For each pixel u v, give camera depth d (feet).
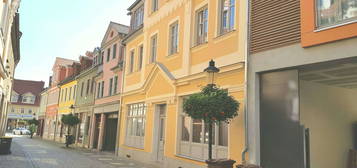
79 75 92.12
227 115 24.16
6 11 40.14
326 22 21.42
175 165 37.29
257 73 26.73
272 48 25.31
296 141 23.08
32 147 72.64
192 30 37.76
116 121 69.82
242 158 26.05
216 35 32.81
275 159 24.44
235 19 30.01
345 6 20.40
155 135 44.47
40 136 141.49
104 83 72.54
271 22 25.84
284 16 24.66
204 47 34.65
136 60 55.21
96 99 75.46
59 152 61.46
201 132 33.94
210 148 23.80
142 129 49.52
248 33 27.76
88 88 85.35
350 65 22.70
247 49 27.50
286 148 23.72
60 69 124.06
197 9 37.45
